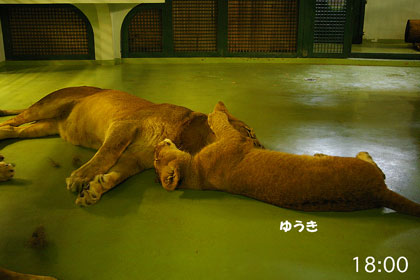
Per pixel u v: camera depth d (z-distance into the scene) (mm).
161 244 2369
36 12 8859
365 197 2496
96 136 3570
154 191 2969
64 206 2771
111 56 9055
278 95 6082
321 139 4109
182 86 6676
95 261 2219
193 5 9289
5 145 3816
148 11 9203
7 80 7090
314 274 2125
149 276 2109
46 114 3814
